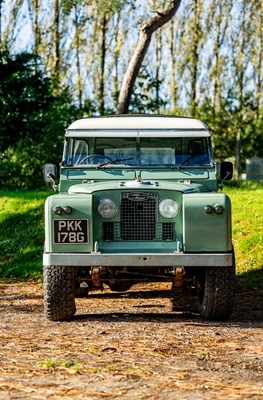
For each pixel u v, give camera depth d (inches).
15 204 880.3
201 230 436.1
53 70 1968.5
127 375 303.7
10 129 1275.8
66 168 485.1
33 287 653.9
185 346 370.9
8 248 783.1
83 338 392.2
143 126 490.6
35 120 1274.6
